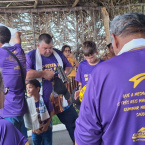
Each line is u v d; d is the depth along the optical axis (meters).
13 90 2.55
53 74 2.82
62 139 3.70
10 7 5.55
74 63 5.62
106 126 1.15
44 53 2.88
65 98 2.99
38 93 2.78
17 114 2.55
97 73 1.14
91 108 1.16
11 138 1.17
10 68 2.53
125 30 1.16
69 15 6.17
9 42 2.68
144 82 1.07
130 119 1.08
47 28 6.14
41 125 2.81
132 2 6.23
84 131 1.19
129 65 1.09
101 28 6.36
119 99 1.07
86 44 2.95
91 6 6.00
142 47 1.14
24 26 5.99
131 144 1.09
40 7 5.74
